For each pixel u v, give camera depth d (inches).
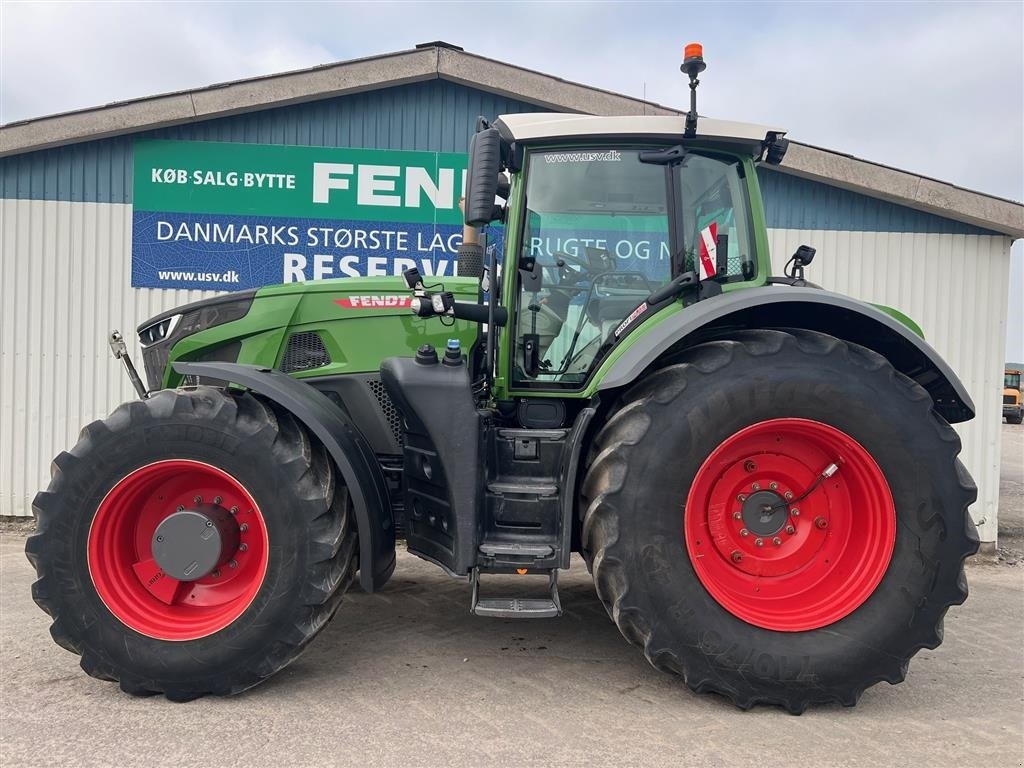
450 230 241.0
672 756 93.1
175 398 108.6
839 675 104.7
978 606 166.4
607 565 104.0
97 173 234.5
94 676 107.4
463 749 93.9
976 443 237.1
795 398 105.3
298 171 237.8
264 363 133.1
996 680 121.0
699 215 124.4
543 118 124.5
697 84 116.0
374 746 94.4
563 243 124.8
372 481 115.0
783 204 241.0
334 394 133.7
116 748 93.4
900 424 105.6
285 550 106.3
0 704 105.8
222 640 105.4
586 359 124.9
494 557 109.3
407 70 231.8
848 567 110.0
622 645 133.4
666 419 104.8
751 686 104.7
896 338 112.6
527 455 118.3
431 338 134.0
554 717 103.7
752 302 106.7
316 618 107.4
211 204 236.8
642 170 124.0
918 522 105.3
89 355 236.5
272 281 239.5
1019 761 93.8
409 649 130.1
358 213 239.8
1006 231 236.1
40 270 235.0
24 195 233.9
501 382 124.8
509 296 124.5
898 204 239.6
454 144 239.6
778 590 110.5
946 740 99.2
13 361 235.5
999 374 239.0
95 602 106.3
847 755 94.4
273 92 230.4
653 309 120.5
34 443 236.7
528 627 142.9
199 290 238.2
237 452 106.5
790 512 112.0
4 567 184.7
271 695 109.7
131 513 111.4
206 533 107.7
